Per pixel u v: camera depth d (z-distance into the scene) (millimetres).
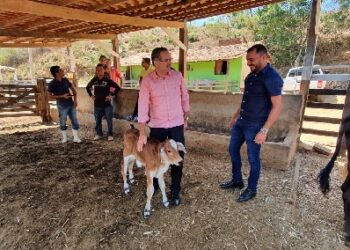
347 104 2695
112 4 4754
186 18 6824
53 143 6047
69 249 2867
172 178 3227
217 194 3471
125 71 22828
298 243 2641
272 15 21953
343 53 21406
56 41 11016
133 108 6820
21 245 3002
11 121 8555
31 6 4137
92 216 3225
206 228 2881
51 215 3301
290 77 14625
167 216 3113
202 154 4941
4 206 3547
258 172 3180
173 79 2986
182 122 3141
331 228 2809
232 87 17219
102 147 5625
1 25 7180
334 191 3510
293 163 4387
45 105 8312
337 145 2766
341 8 21984
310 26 4691
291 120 4746
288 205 3182
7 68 30219
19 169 4605
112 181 4043
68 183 4023
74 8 4785
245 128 3102
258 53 2816
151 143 3057
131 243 2812
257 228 2830
